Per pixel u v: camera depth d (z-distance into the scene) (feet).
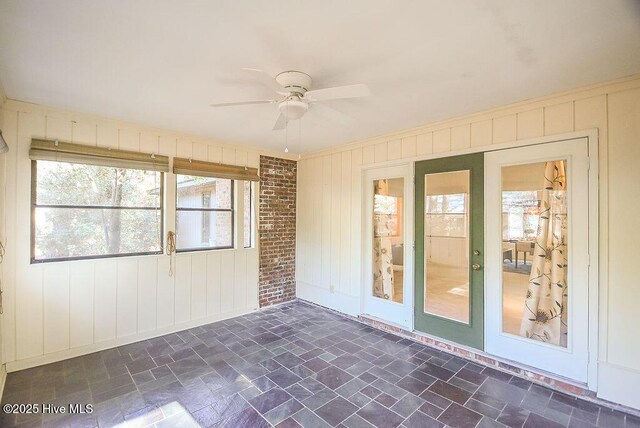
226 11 5.07
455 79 7.60
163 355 10.25
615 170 7.68
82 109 9.86
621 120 7.60
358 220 13.88
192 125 11.51
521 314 9.34
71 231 10.34
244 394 8.00
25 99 9.06
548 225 8.89
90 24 5.45
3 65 7.01
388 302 12.84
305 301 16.51
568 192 8.42
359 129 11.98
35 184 9.69
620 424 6.93
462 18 5.23
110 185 11.11
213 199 13.91
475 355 9.98
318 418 7.08
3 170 8.93
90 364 9.59
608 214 7.77
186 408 7.43
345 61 6.72
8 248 9.12
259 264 15.39
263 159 15.65
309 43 6.02
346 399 7.80
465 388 8.33
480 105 9.38
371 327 12.91
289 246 16.80
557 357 8.55
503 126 9.58
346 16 5.18
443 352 10.55
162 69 7.16
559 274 8.71
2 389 8.09
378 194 13.33
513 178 9.48
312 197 16.17
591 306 7.98
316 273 15.93
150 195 11.98
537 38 5.84
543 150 8.83
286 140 13.79
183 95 8.70
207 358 10.03
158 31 5.66
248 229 15.17
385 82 7.74
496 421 6.99
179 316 12.53
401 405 7.57
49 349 9.70
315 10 5.04
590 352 7.98
